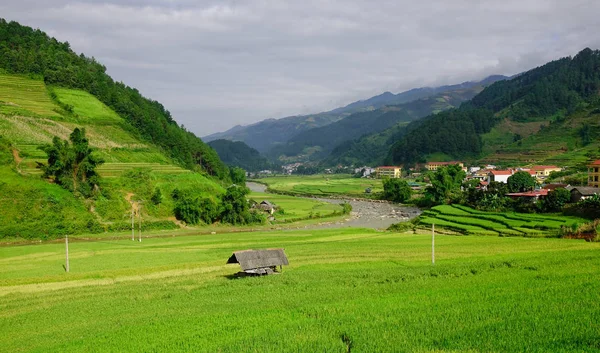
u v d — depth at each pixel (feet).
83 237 310.45
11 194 309.83
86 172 362.33
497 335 80.53
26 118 437.99
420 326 87.76
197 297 130.00
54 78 577.43
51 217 310.45
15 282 161.38
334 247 237.45
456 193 546.26
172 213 384.68
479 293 113.09
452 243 242.78
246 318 101.50
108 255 228.43
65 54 655.76
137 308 120.06
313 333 87.35
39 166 357.41
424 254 204.13
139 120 589.73
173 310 115.03
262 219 423.64
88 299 134.51
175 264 195.42
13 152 364.17
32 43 629.51
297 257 205.46
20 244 280.31
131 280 164.45
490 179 631.97
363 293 123.03
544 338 78.33
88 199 347.97
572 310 93.61
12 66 564.71
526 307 97.14
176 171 460.96
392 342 79.66
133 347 85.76
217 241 286.05
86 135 475.72
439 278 140.36
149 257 220.02
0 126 399.65
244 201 413.39
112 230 332.60
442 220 369.71
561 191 361.51
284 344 81.92
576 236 257.75
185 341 87.25
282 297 123.54
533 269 147.02
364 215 509.35
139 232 320.50
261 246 253.24
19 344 93.97
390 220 463.83
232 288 139.85
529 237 273.75
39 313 119.44
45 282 163.32
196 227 379.35
